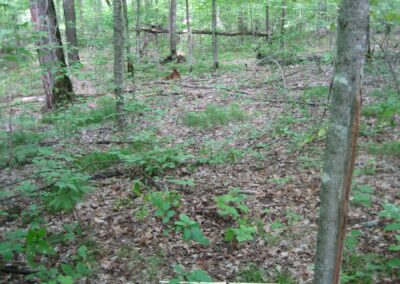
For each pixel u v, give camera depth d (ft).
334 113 8.84
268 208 19.47
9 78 27.45
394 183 20.07
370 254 14.88
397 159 22.89
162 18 85.46
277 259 15.70
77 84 53.72
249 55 70.03
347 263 14.62
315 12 36.94
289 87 42.65
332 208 9.16
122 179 23.84
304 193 20.51
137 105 31.17
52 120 33.30
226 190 21.59
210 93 43.83
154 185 22.80
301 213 18.74
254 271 14.89
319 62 49.11
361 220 17.37
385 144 24.04
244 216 18.75
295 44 56.39
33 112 40.70
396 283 13.38
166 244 17.22
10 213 19.81
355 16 8.21
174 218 19.11
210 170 24.43
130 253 16.61
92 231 18.39
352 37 8.32
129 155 24.66
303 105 35.17
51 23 37.96
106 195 21.94
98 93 47.16
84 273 14.10
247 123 32.73
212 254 16.37
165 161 25.18
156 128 32.24
